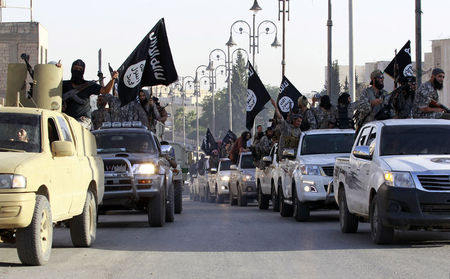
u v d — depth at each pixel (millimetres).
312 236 41531
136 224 54250
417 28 71188
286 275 26688
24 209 28312
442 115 47438
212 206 97750
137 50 62094
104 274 27422
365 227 48219
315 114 64812
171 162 63312
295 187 55406
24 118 32531
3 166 28484
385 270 27547
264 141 78125
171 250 34969
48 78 42594
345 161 43562
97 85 46906
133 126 56719
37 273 27703
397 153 37750
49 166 30812
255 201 113875
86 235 36469
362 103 48500
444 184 34188
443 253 32375
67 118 36250
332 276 26328
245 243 37781
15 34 161750
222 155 139375
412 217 34062
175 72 62844
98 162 40219
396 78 55188
